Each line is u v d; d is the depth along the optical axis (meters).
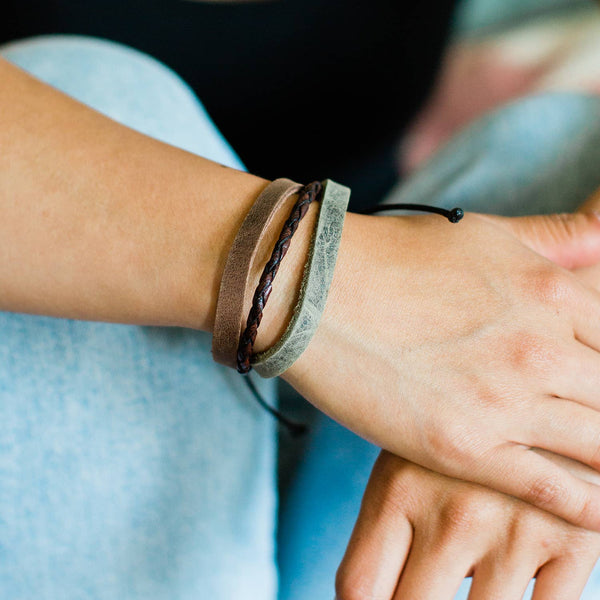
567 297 0.45
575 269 0.48
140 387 0.48
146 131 0.52
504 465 0.45
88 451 0.48
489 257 0.46
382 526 0.46
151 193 0.44
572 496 0.44
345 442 0.54
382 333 0.45
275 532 0.53
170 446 0.48
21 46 0.54
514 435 0.45
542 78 0.87
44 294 0.45
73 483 0.47
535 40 0.91
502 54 0.89
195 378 0.49
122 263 0.44
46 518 0.47
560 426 0.45
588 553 0.45
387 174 0.84
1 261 0.44
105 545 0.48
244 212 0.44
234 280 0.43
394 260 0.45
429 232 0.46
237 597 0.49
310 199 0.44
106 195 0.44
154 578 0.48
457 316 0.45
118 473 0.48
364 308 0.45
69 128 0.44
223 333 0.43
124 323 0.46
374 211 0.47
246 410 0.50
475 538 0.45
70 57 0.53
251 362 0.44
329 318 0.45
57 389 0.48
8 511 0.47
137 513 0.48
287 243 0.43
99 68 0.52
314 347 0.45
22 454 0.47
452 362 0.45
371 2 0.72
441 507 0.46
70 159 0.44
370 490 0.47
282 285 0.44
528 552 0.45
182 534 0.48
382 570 0.46
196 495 0.49
